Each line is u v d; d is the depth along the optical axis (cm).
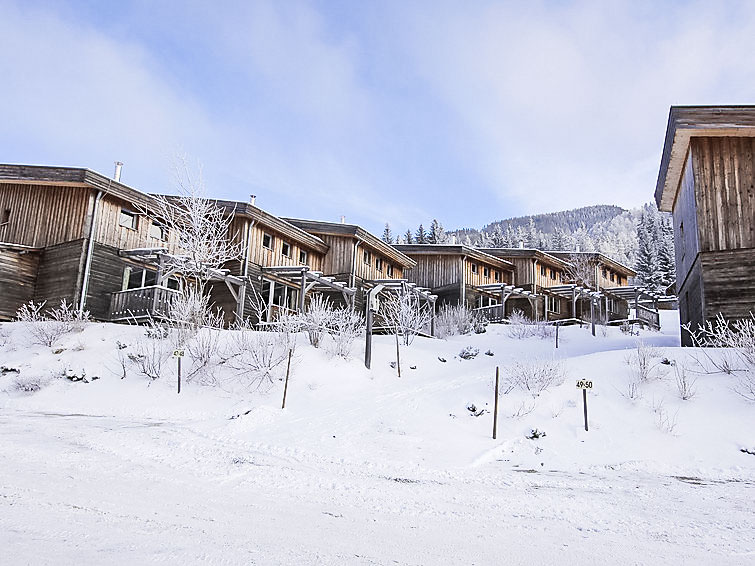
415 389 1299
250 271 2222
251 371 1348
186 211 2030
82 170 1877
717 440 856
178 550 375
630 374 1149
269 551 388
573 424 966
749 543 448
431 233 8556
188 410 1166
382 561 381
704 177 1516
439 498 596
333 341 1628
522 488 655
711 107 1475
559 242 9419
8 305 1864
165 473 650
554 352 1889
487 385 1217
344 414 1084
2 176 1931
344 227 2659
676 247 1973
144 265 2072
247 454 793
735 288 1431
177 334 1486
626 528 491
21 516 432
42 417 1058
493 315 2938
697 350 1249
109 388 1288
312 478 669
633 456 820
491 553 411
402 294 2298
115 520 442
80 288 1831
